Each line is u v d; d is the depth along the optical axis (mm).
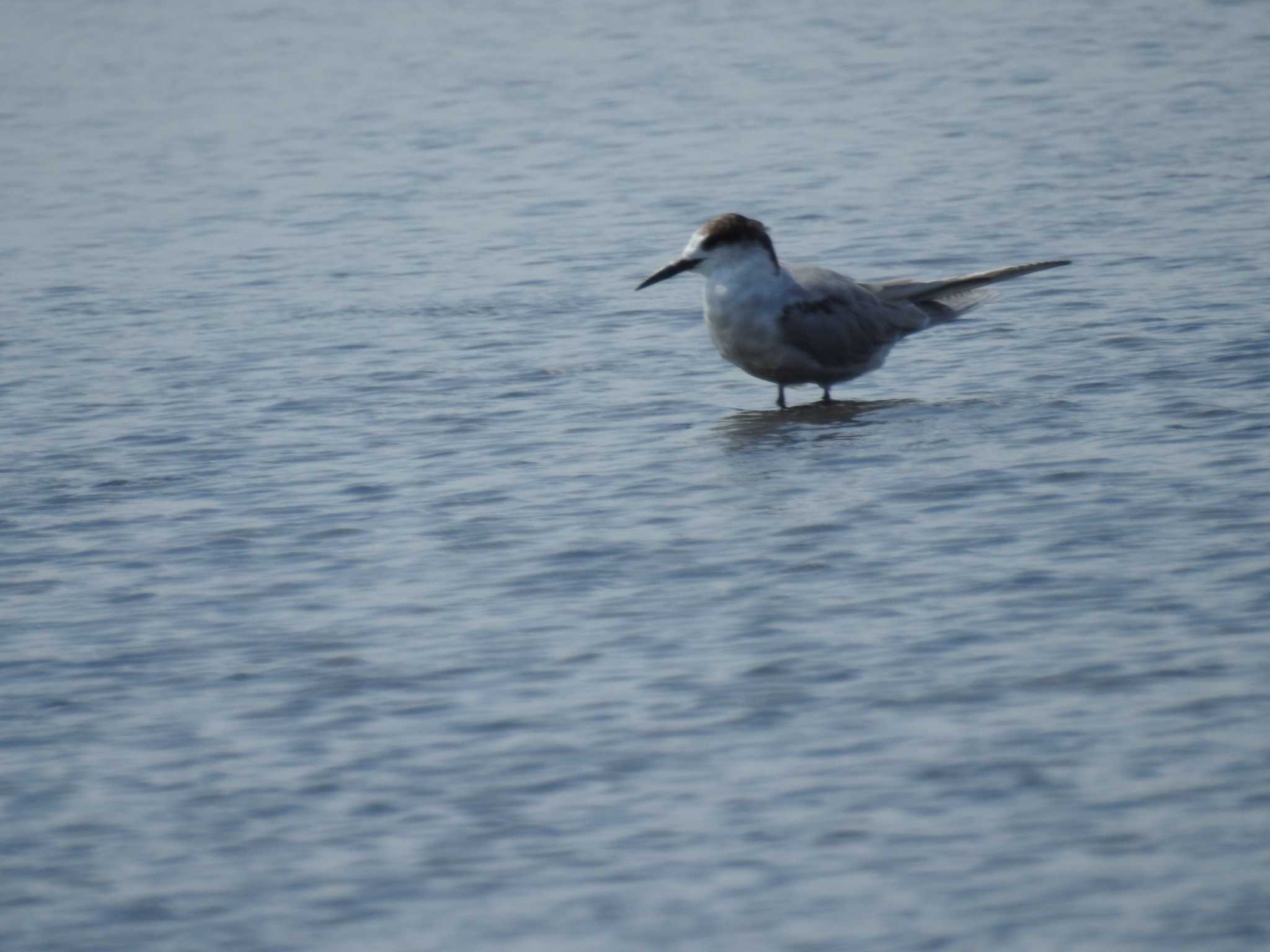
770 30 42969
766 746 10656
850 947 8734
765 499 14805
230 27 46719
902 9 44844
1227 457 15031
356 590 13266
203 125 34938
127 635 12625
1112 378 17609
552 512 14750
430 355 19797
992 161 28938
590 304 21781
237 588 13398
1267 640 11586
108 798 10445
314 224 26969
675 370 18984
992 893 9102
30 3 51750
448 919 9164
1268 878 9070
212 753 10891
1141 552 13133
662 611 12625
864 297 17797
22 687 11867
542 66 39656
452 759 10688
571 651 12055
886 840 9633
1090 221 24609
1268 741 10344
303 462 16297
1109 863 9289
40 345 20750
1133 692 11023
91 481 15969
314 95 37500
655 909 9148
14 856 9883
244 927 9172
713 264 17547
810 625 12266
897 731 10742
